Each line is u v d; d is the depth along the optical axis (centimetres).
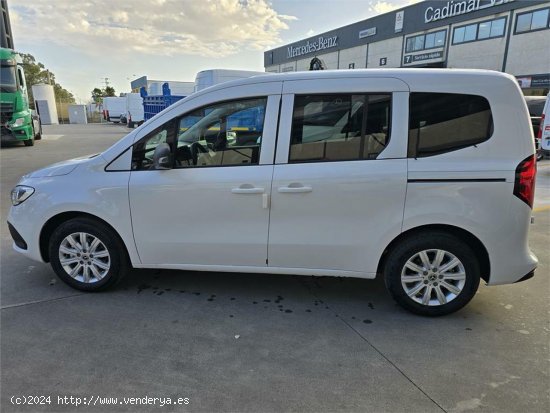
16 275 397
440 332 302
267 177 314
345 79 310
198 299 354
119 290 370
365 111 305
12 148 1578
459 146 296
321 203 311
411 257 314
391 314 330
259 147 318
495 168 291
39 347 279
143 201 335
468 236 308
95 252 357
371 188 302
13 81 1533
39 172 368
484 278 318
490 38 3031
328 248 319
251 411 222
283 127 314
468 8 3131
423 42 3597
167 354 273
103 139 2139
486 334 299
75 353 273
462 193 295
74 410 222
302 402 229
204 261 342
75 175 349
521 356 272
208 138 329
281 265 332
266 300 354
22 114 1575
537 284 384
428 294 319
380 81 304
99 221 350
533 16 2738
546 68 2717
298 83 315
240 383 244
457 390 239
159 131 334
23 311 329
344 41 4516
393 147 301
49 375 250
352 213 309
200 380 247
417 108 299
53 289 369
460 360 268
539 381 246
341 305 346
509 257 303
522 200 294
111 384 243
